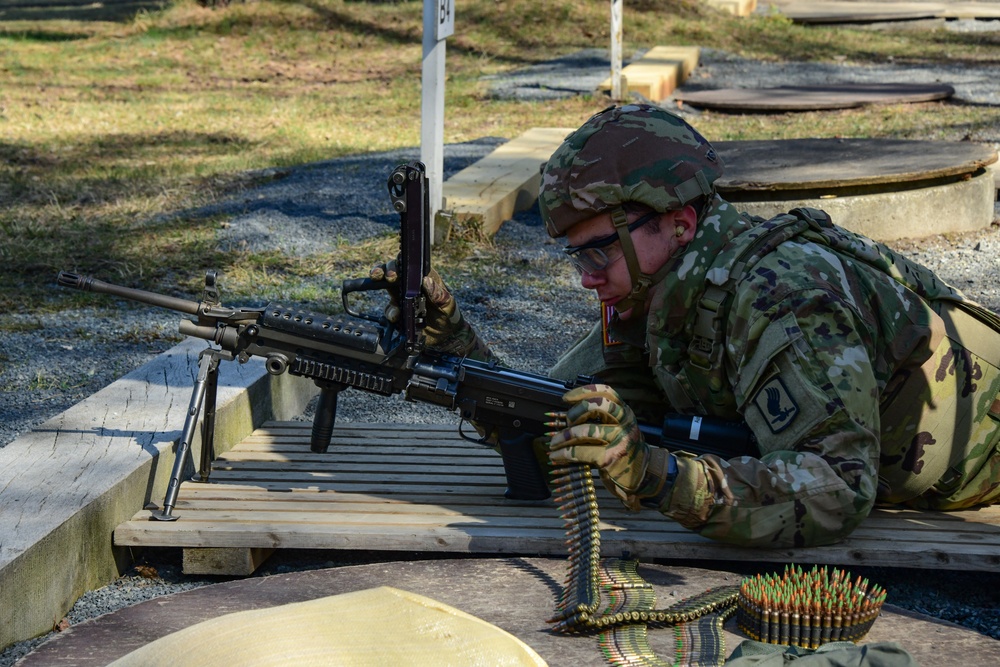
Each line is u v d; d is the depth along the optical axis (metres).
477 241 7.37
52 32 19.16
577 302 6.45
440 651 1.90
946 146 8.22
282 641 1.86
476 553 3.24
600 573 2.75
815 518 2.71
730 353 2.80
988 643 2.49
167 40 18.02
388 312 3.17
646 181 2.78
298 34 18.25
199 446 3.66
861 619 2.43
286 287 6.48
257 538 3.06
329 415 3.31
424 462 3.73
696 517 2.70
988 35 20.05
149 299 3.18
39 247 7.09
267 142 11.01
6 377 5.03
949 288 3.04
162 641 1.90
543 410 3.18
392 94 14.27
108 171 9.45
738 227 2.88
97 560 3.07
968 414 2.98
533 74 15.35
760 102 12.55
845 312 2.71
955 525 3.07
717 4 20.39
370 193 8.62
